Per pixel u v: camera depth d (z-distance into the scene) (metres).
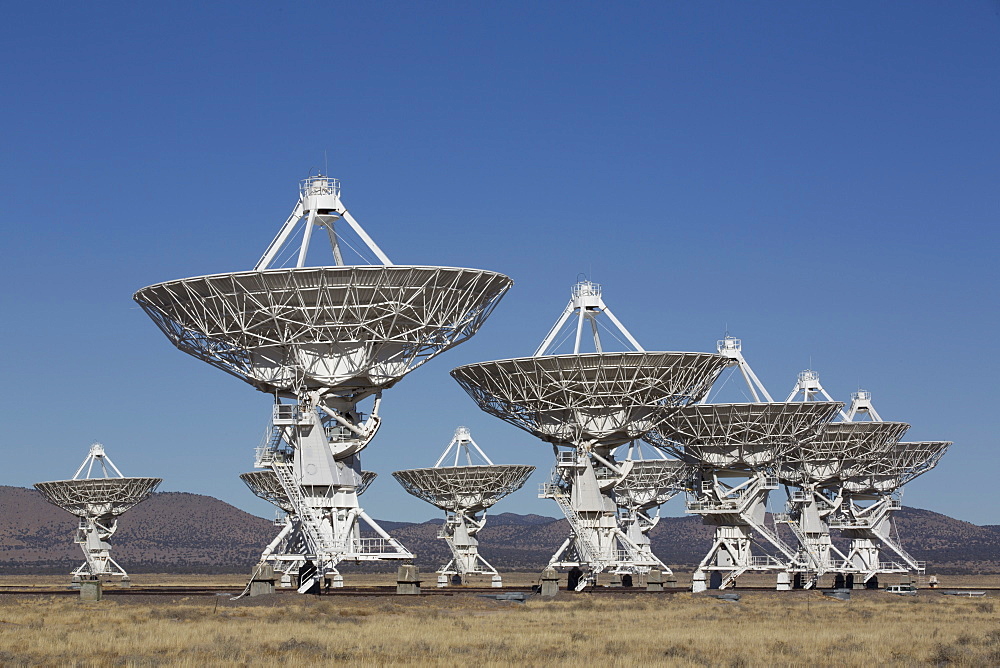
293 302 75.94
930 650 49.00
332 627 59.72
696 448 111.44
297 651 46.69
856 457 124.25
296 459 80.75
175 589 106.06
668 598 94.12
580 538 97.06
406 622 63.69
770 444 110.00
